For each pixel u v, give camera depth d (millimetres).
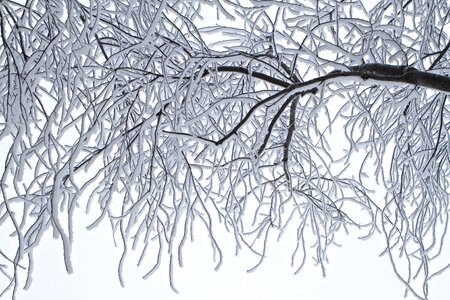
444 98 3658
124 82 3514
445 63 3980
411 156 3918
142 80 3568
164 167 3607
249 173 4094
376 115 4473
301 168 4609
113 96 3432
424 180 4273
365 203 4844
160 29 3938
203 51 3471
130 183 3303
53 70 3504
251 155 3643
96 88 3650
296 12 4168
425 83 2904
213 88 4207
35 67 3006
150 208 3672
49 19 3164
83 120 3160
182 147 3662
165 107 3713
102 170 3385
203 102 4223
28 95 3244
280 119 4648
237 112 4500
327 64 3260
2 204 3326
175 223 3625
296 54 3533
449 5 4145
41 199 3697
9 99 3195
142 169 3629
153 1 3465
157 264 3621
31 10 3180
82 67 3344
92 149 4262
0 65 3727
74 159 3035
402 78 2992
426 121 4336
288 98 3580
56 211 2881
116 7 3705
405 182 4535
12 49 3248
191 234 3977
